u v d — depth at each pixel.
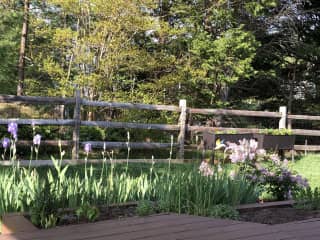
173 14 13.47
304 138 16.80
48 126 9.09
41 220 3.46
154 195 4.62
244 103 17.05
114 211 4.08
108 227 3.46
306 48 15.52
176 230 3.43
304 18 16.45
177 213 4.09
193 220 3.78
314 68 17.12
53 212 3.54
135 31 11.77
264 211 4.39
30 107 11.99
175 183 4.48
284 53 16.41
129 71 12.22
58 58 12.81
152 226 3.53
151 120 11.54
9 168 6.09
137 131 10.56
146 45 12.83
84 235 3.22
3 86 14.21
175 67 12.95
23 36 13.49
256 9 13.69
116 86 11.91
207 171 4.96
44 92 12.73
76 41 11.38
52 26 13.57
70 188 4.07
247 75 13.42
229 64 12.93
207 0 13.35
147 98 11.95
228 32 12.99
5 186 3.97
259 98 17.56
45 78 13.70
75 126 8.71
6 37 13.20
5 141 4.42
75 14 11.81
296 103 17.84
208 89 13.80
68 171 7.11
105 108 11.35
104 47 11.41
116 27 11.21
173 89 13.18
